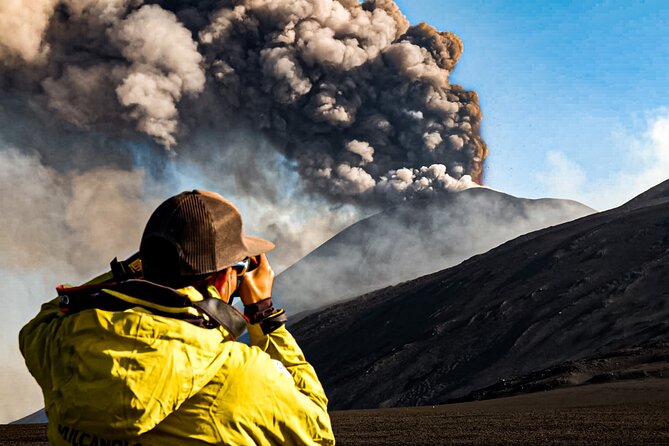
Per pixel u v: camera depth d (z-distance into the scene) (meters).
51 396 1.37
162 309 1.35
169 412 1.32
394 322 108.12
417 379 81.50
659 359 52.91
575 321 81.19
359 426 23.33
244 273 1.54
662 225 101.50
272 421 1.40
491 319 91.00
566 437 16.44
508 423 21.91
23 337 1.47
